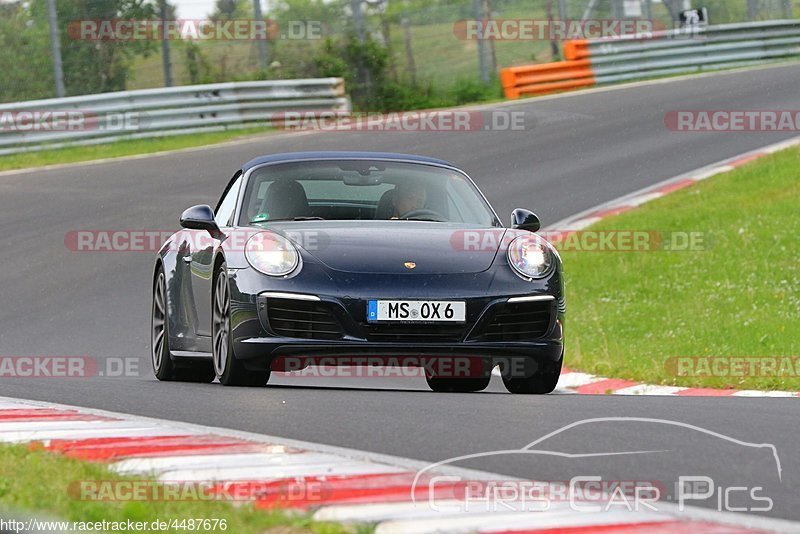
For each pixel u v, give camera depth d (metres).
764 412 20.61
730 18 117.81
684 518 11.85
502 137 74.94
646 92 90.06
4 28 86.06
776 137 68.62
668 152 66.81
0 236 52.75
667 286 40.38
